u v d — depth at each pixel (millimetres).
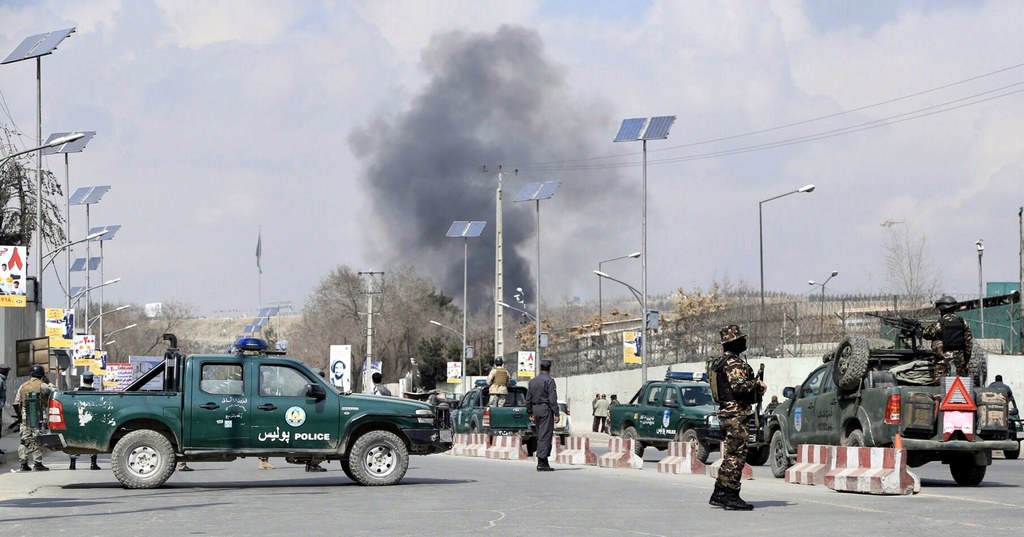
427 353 120312
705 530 11641
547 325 113938
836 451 17453
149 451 18016
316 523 12500
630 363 59406
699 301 94250
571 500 15289
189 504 14945
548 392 23297
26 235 61062
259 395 18406
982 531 11398
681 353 56188
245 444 18266
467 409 37656
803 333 49375
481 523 12398
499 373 35250
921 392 18453
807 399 21344
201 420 18141
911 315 45031
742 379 13625
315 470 23578
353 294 122938
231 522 12656
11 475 22594
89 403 17953
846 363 19656
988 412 18406
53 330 54250
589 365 69688
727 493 13758
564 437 36656
